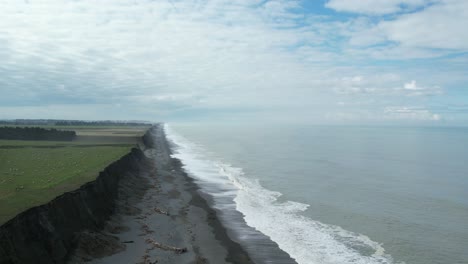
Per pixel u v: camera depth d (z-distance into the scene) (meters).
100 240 30.61
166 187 59.12
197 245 33.75
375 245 34.41
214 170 80.69
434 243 34.94
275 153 116.12
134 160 72.06
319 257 31.52
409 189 58.56
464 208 47.16
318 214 44.72
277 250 33.00
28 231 24.66
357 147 136.00
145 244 32.78
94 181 39.31
